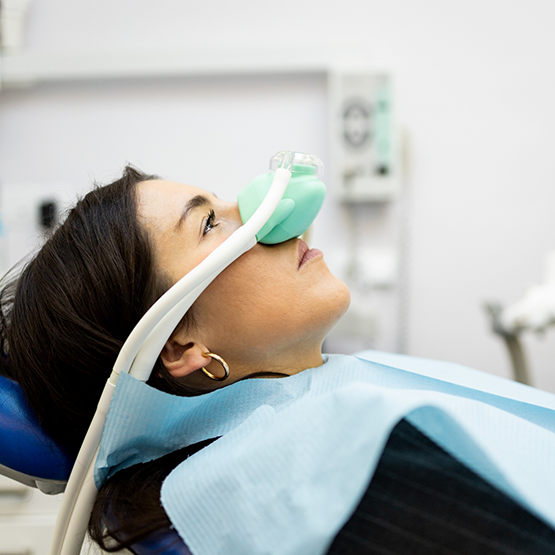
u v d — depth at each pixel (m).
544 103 1.62
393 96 1.56
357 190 1.59
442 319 1.68
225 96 1.67
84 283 0.72
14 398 0.75
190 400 0.69
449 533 0.50
